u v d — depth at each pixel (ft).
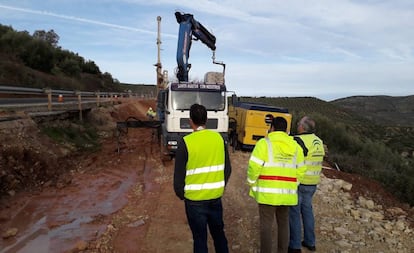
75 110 51.98
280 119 12.60
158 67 61.11
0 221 18.90
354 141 63.10
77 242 16.37
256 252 14.70
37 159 28.32
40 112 41.29
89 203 22.59
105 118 67.77
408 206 29.19
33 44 126.31
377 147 61.46
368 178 36.86
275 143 12.16
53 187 25.91
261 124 39.50
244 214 19.71
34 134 33.50
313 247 14.67
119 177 29.84
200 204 10.91
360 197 25.11
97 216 19.98
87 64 188.24
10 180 23.59
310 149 14.17
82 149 40.14
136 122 41.96
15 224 18.65
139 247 15.58
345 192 26.25
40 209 21.15
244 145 40.04
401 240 16.47
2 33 125.08
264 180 12.14
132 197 24.04
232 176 29.12
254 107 39.65
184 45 41.14
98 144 45.93
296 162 12.28
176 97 33.24
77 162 34.24
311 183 14.42
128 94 163.84
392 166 53.01
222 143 11.50
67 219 19.57
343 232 16.97
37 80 102.58
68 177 28.94
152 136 54.19
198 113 11.14
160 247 15.56
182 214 20.11
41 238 16.92
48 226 18.45
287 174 12.11
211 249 15.01
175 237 16.69
